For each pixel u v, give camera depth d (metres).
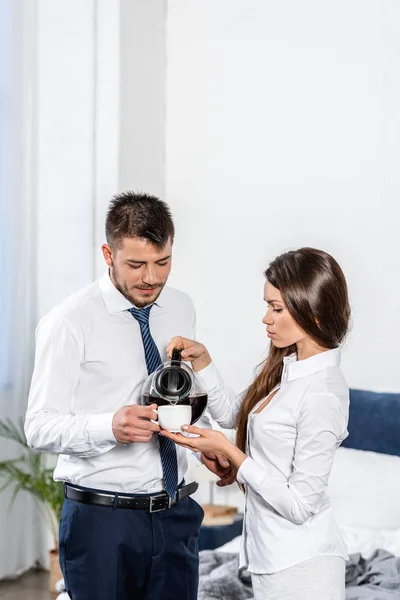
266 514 2.00
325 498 2.06
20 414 4.41
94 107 4.37
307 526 1.98
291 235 4.37
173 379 2.06
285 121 4.38
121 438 2.03
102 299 2.26
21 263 4.40
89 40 4.36
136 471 2.21
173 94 4.69
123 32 4.33
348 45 4.22
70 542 2.21
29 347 4.47
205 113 4.60
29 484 4.45
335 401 1.97
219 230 4.56
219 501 4.51
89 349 2.22
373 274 4.17
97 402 2.24
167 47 4.70
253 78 4.47
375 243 4.16
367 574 3.09
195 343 2.28
